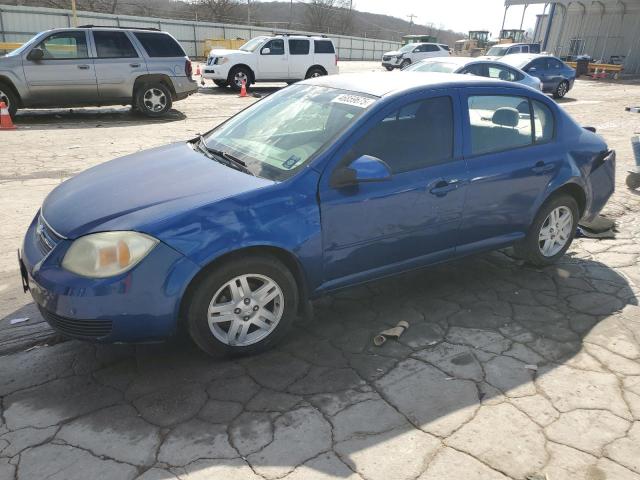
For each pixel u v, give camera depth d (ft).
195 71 84.99
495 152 12.72
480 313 12.46
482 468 7.82
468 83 12.51
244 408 9.05
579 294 13.48
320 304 12.85
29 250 9.90
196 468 7.73
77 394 9.37
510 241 13.65
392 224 11.23
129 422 8.67
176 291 9.08
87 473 7.62
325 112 11.73
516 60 57.57
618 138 34.37
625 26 107.14
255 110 13.56
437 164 11.75
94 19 113.29
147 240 8.95
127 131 34.91
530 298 13.24
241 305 9.97
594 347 11.09
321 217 10.25
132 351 10.69
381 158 11.05
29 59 35.99
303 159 10.61
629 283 14.16
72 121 38.81
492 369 10.25
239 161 11.20
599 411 9.10
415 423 8.74
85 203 10.05
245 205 9.59
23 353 10.61
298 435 8.43
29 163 25.43
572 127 14.47
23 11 104.06
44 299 9.08
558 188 13.97
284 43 60.90
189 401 9.21
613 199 21.57
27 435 8.36
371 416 8.89
